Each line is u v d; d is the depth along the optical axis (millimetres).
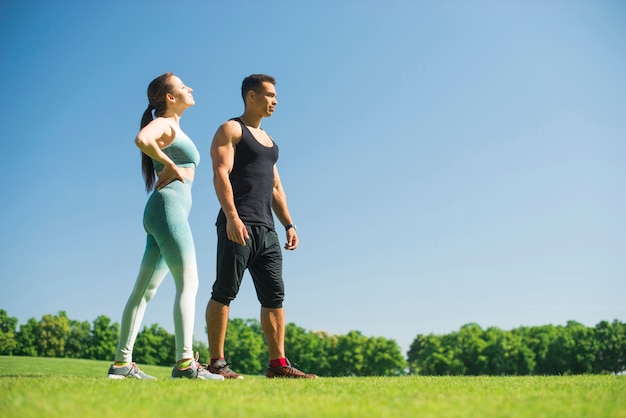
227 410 2314
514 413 2283
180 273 4289
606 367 81062
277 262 5043
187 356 4191
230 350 83812
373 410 2328
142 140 4223
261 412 2281
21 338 74062
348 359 87625
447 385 3459
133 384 3213
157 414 2199
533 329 89875
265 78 5156
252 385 3338
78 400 2490
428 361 88125
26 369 14688
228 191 4746
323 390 3094
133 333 4406
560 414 2264
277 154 5207
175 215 4332
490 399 2699
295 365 5082
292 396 2785
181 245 4289
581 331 83750
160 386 3141
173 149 4570
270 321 4996
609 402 2596
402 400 2656
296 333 90500
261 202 4949
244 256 4770
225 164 4840
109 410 2248
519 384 3564
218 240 4859
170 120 4641
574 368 81625
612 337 81688
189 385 3242
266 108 5145
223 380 3781
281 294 5043
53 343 74875
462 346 86875
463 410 2355
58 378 3682
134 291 4441
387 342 88625
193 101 4859
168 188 4414
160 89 4723
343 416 2195
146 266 4453
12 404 2314
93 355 75812
